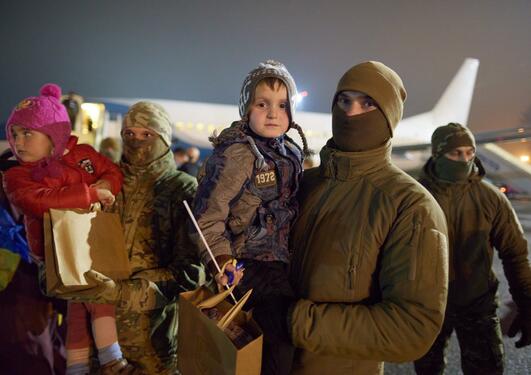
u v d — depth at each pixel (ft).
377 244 3.58
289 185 4.09
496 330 6.73
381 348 3.24
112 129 40.93
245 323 3.45
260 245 3.84
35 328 6.67
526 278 6.69
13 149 4.52
